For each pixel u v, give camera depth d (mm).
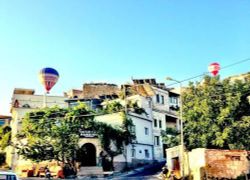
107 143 48312
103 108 60344
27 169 46594
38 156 45969
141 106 56188
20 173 47375
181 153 36750
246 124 33750
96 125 48312
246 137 34188
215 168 32250
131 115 52312
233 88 36312
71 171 45375
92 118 48281
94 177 43500
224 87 36500
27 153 46156
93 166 46906
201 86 38031
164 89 63938
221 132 34812
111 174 45375
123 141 49656
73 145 46219
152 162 54688
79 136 47281
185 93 38812
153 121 57875
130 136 50188
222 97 36094
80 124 47344
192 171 34031
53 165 46500
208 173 31906
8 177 17969
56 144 46000
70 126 46906
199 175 31703
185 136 37625
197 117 36844
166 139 42500
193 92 38375
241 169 32812
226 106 35688
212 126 35250
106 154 48188
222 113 34656
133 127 52062
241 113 35281
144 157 53219
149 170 46531
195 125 36531
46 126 46750
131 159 50250
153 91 61312
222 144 34094
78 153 46469
